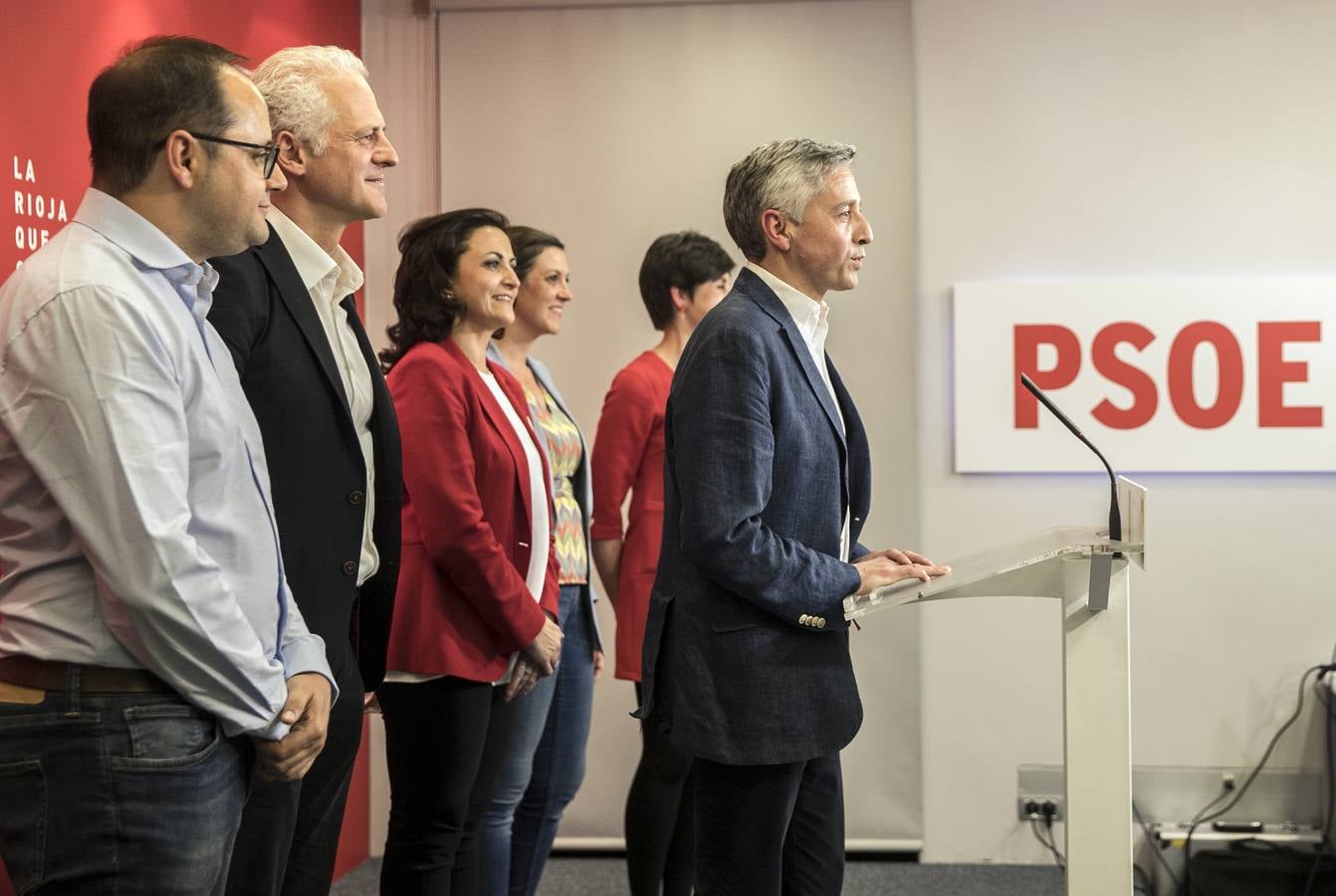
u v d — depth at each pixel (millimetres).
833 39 4176
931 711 4164
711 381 1979
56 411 1422
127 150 1554
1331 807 3891
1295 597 4027
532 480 2754
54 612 1458
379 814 4289
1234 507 4051
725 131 4207
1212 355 4016
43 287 1461
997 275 4152
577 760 3084
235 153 1590
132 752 1457
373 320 4277
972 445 4094
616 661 3213
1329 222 4047
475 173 4262
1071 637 1831
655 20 4223
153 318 1499
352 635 2100
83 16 2715
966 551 4133
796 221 2107
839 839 2225
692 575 2041
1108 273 4121
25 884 1462
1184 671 4059
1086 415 4062
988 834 4141
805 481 2031
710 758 1961
